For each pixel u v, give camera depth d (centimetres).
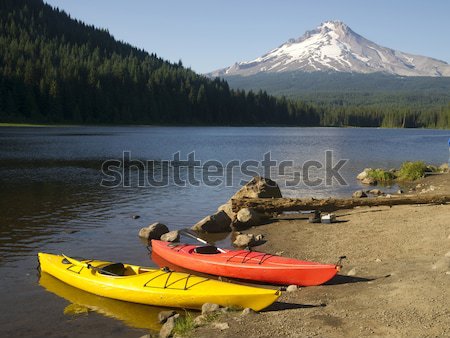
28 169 3894
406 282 1105
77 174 3672
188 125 15962
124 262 1523
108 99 13538
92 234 1867
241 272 1341
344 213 2209
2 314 1105
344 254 1506
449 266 1184
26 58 14750
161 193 2928
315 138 10838
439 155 6356
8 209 2297
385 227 1828
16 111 11656
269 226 2052
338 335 851
